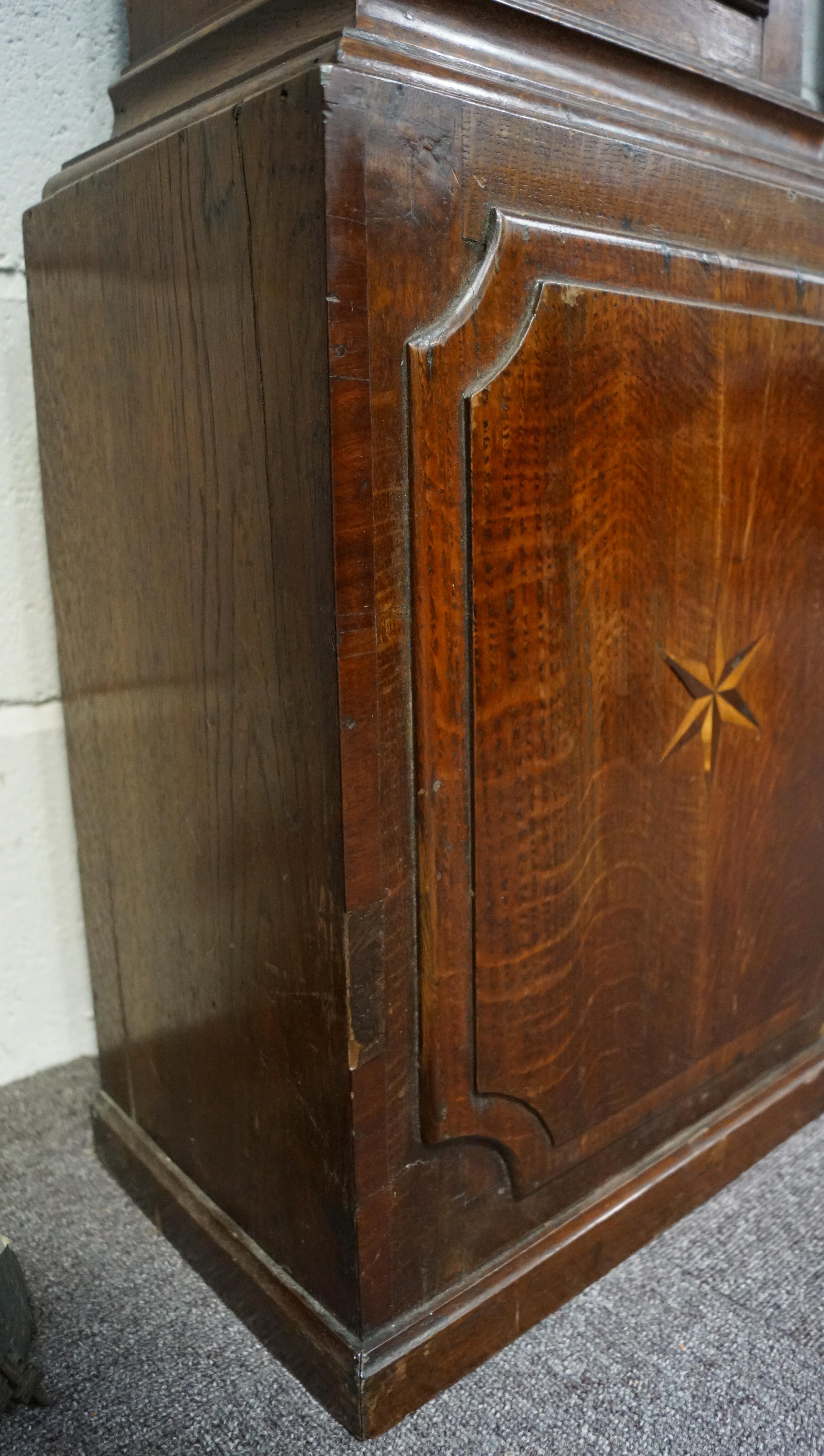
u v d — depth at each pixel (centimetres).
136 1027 109
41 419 104
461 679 76
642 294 81
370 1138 79
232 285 71
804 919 118
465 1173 88
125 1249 106
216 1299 100
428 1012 80
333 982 76
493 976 83
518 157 72
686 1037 105
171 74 89
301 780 75
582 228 77
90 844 111
